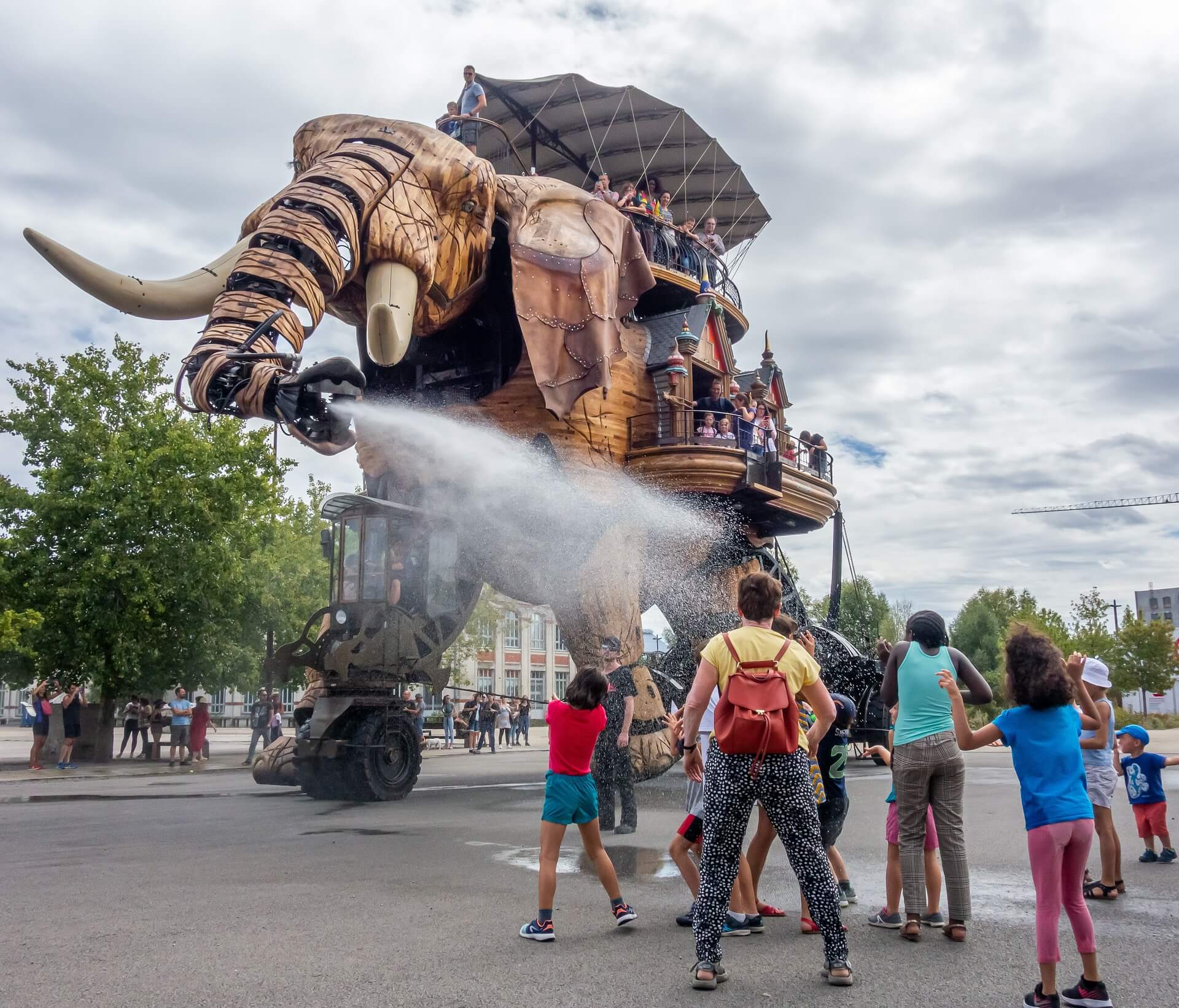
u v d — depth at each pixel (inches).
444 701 1208.2
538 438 585.3
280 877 277.6
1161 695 1803.6
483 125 864.3
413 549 543.8
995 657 1862.7
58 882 270.1
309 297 460.1
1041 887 167.3
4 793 566.3
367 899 247.0
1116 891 257.0
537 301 546.9
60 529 851.4
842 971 175.3
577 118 848.9
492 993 168.6
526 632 1947.6
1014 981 179.0
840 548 794.2
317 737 488.1
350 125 547.8
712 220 818.2
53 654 839.7
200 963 185.8
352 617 525.3
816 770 243.8
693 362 684.1
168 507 857.5
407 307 503.2
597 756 375.9
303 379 411.5
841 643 747.4
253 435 932.6
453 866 296.8
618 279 591.8
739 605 195.0
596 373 550.6
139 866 297.6
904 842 213.8
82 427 866.1
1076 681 253.0
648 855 320.2
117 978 175.6
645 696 557.0
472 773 732.0
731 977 180.5
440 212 528.4
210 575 871.7
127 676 860.0
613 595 571.2
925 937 212.8
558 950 197.6
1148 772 315.0
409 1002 163.0
